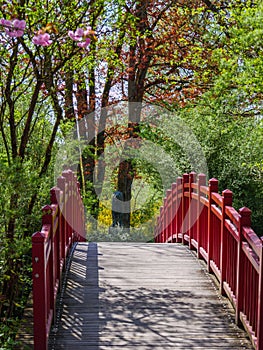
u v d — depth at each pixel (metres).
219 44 10.07
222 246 5.14
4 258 4.04
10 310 4.66
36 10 4.43
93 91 12.20
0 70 4.77
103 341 4.04
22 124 6.59
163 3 11.66
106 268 6.24
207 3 11.59
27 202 4.67
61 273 5.50
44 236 3.55
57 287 4.88
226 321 4.50
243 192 11.65
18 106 6.60
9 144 6.31
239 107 9.04
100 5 5.03
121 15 6.18
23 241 4.02
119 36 7.50
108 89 12.43
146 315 4.62
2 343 3.77
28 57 5.06
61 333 4.18
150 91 13.50
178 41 11.88
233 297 4.67
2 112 4.70
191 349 3.90
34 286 3.56
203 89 11.84
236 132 10.58
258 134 8.88
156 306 4.86
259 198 11.63
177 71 12.52
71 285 5.48
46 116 7.07
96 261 6.62
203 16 11.48
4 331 3.94
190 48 11.51
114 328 4.30
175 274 5.97
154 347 3.93
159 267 6.30
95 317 4.55
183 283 5.61
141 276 5.89
